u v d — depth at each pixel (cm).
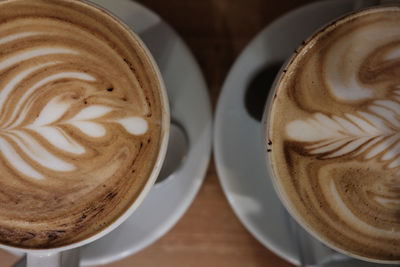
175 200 23
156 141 19
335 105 19
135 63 19
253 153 23
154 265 26
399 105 19
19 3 19
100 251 23
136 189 18
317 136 19
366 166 19
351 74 19
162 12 26
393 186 19
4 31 19
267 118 19
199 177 23
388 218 19
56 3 19
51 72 19
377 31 19
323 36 19
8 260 26
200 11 26
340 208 19
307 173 19
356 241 19
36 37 19
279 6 26
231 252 26
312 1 26
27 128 19
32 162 19
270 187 23
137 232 23
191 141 23
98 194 19
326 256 22
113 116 19
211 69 26
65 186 19
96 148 19
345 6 23
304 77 19
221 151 23
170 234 26
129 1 22
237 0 26
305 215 19
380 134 19
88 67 19
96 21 19
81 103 19
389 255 19
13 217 19
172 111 23
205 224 26
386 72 19
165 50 23
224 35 26
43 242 18
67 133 19
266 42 23
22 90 19
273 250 23
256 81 23
